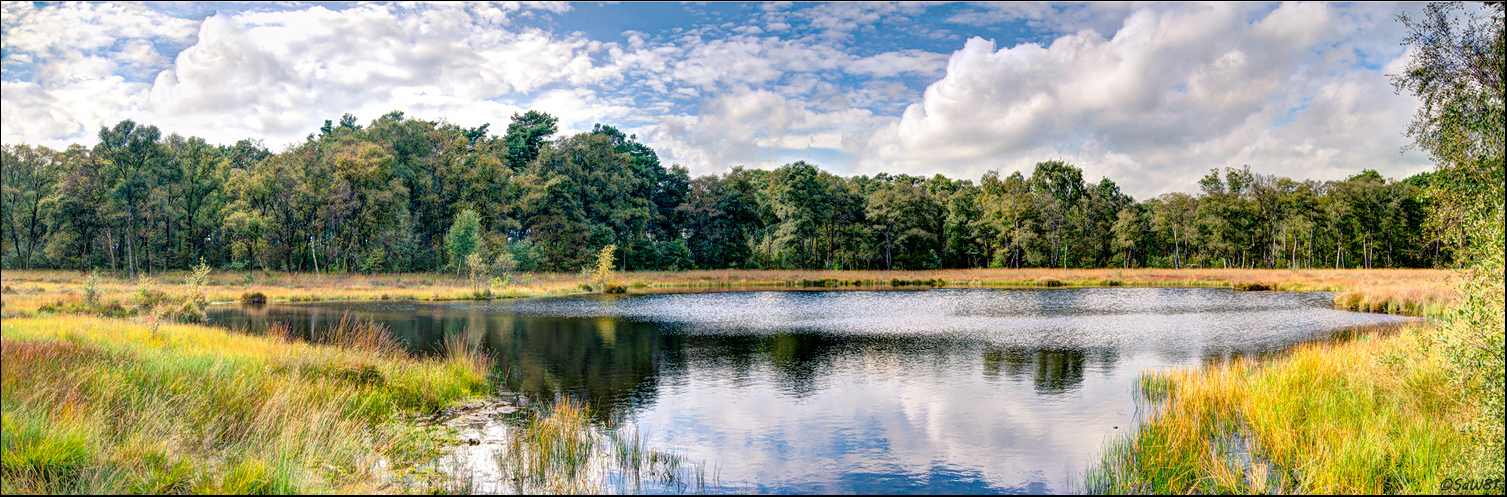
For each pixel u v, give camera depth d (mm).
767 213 89500
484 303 39688
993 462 10078
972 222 89062
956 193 92438
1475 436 7277
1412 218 77750
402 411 11891
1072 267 89250
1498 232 7098
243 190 63094
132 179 59250
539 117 91500
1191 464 8836
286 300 40531
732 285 59531
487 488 8461
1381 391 10547
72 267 65500
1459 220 7766
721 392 14969
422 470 8984
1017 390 15000
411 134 74438
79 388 9039
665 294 48469
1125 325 27625
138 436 7855
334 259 70125
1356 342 16141
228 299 39344
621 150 95500
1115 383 15641
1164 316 31156
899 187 84812
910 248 85875
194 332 16984
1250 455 9297
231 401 9828
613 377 16688
